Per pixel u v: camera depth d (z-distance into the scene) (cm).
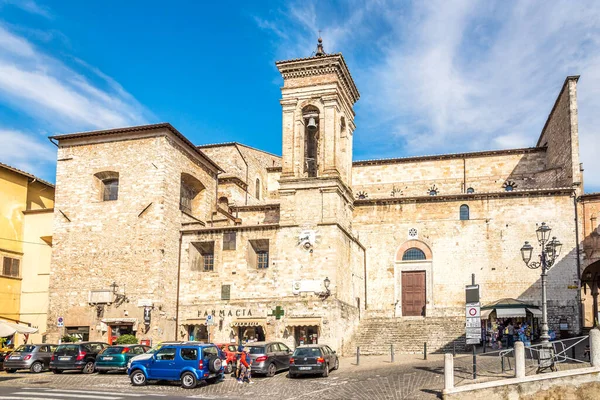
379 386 2811
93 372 3641
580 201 4844
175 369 2988
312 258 4406
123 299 4425
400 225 5244
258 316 4416
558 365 2686
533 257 4866
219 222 5238
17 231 5119
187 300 4619
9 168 5053
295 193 4575
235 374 3444
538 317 4459
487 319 4575
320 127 4659
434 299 5028
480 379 2644
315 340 4269
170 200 4619
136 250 4484
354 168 6056
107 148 4728
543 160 5641
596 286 5231
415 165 5903
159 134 4603
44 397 2531
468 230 5075
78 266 4603
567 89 4950
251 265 4600
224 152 5847
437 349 4331
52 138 4831
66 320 4531
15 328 4159
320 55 4712
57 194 4781
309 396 2644
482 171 5731
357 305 4934
